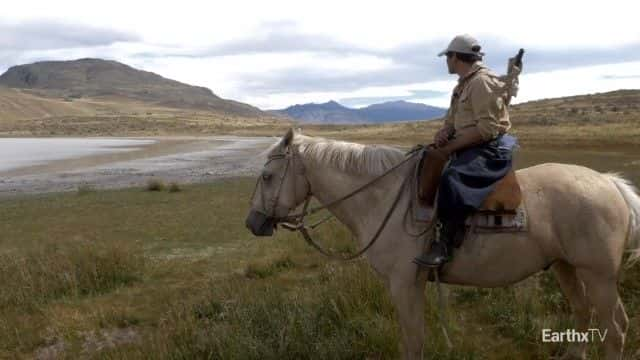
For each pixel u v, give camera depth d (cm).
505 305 653
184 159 4519
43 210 1883
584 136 4694
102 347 674
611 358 473
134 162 4250
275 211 516
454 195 455
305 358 580
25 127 16275
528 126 7788
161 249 1215
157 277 982
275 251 1080
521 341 590
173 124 16438
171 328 674
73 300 856
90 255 996
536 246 469
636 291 661
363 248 507
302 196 523
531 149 3872
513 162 477
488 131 454
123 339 698
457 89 484
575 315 542
